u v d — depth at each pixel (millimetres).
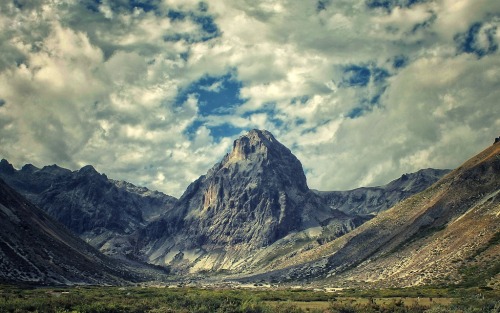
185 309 188750
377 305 185875
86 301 188000
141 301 199000
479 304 172875
